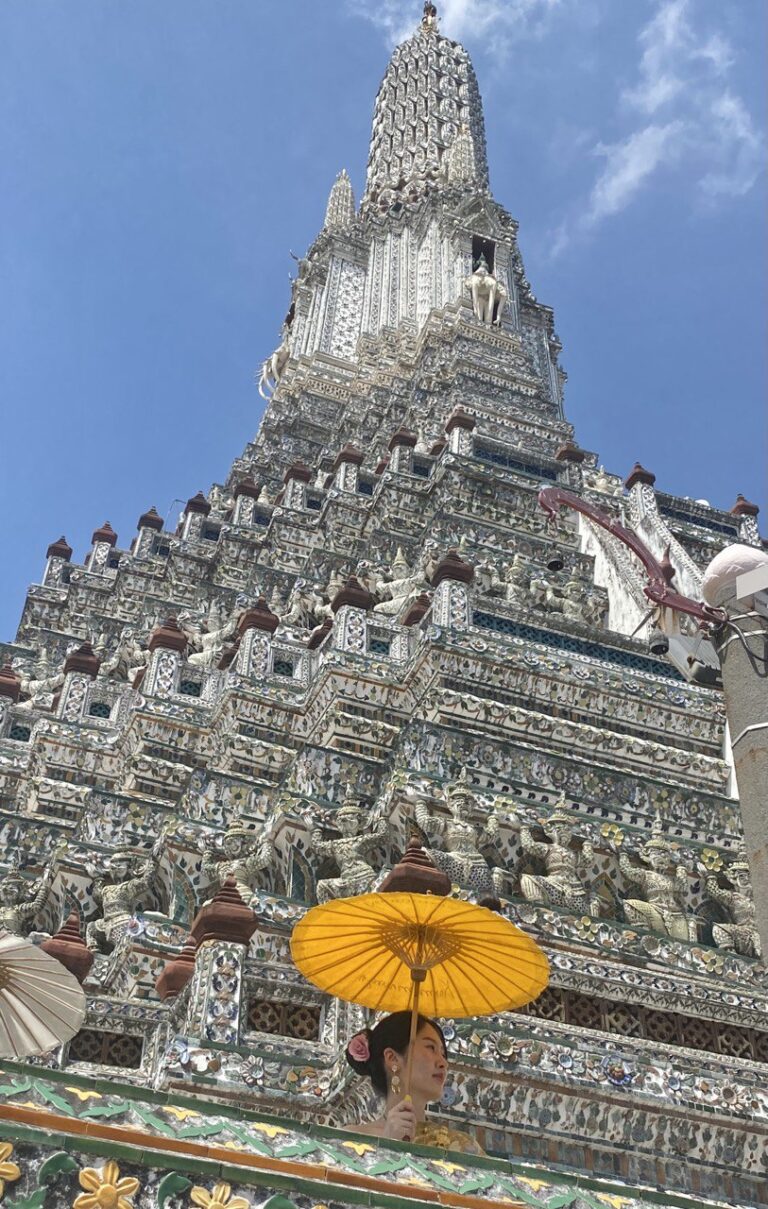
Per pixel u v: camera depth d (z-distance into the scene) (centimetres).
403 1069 739
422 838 1436
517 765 1619
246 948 1180
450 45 6356
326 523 2964
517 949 749
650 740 1919
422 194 5412
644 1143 1134
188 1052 1077
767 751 1118
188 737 2088
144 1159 540
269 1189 550
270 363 4956
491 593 2334
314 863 1427
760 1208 1137
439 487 2722
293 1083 1094
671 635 1366
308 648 2189
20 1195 514
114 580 3562
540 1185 633
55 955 1148
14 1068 589
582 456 3014
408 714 1891
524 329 5003
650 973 1288
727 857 1555
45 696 2569
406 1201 566
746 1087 1180
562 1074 1130
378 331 4634
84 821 1709
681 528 2948
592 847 1501
